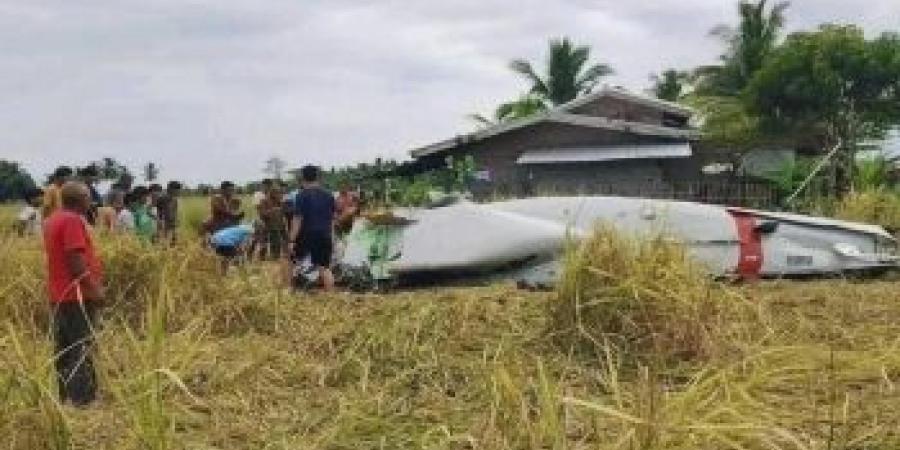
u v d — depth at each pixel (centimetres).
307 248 1151
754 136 3541
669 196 2927
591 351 736
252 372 685
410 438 535
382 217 1145
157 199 1466
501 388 522
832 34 3569
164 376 591
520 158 3077
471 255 1084
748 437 471
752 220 1102
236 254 1170
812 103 3541
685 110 3400
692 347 721
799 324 798
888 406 569
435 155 3103
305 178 1159
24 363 527
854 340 746
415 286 1133
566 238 832
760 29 4472
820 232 1109
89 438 530
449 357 703
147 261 913
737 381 620
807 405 569
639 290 745
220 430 565
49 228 670
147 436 489
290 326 849
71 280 664
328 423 574
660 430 457
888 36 3566
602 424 511
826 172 2664
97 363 624
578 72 5028
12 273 905
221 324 860
